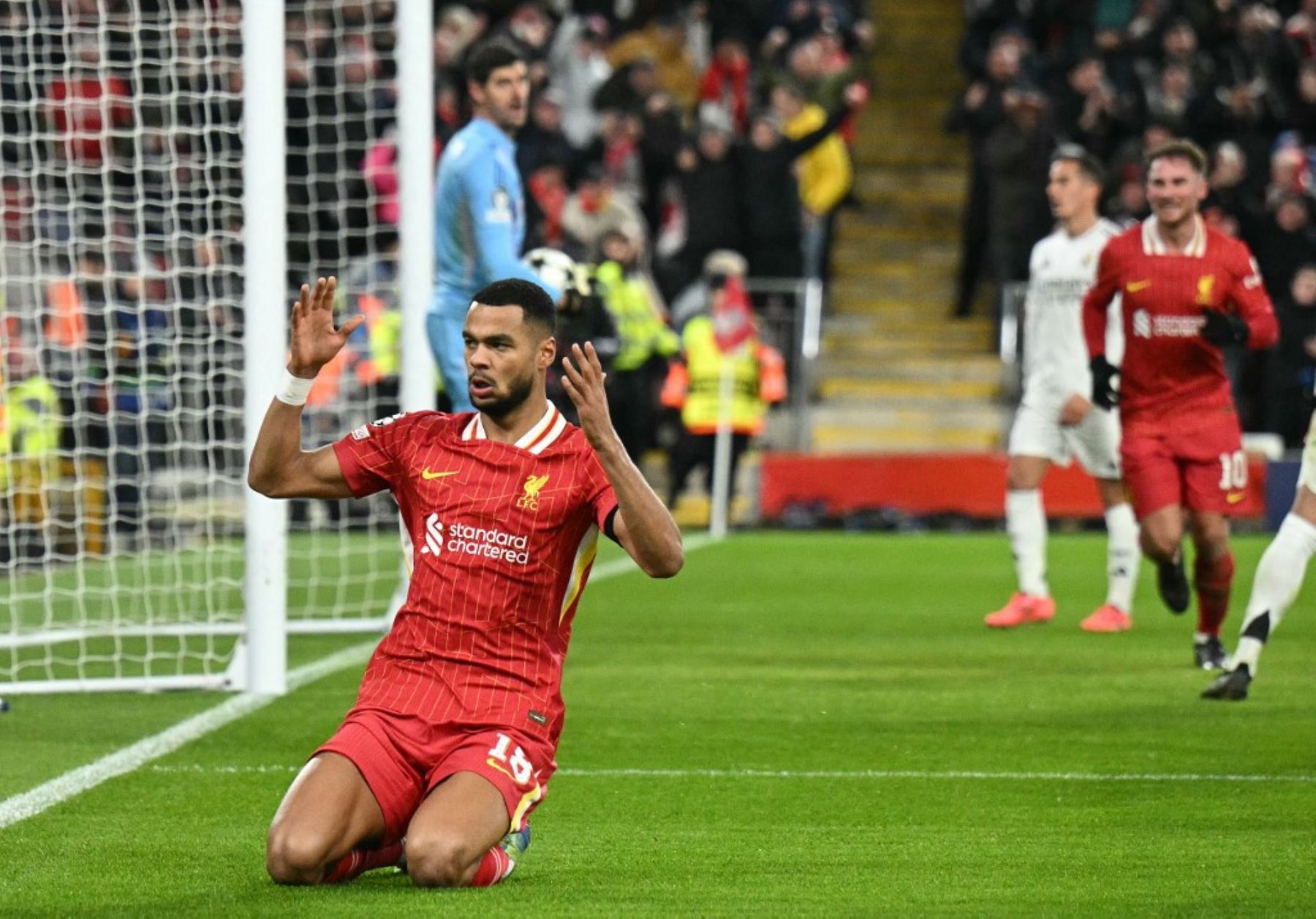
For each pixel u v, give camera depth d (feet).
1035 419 128.26
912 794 73.00
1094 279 123.85
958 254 267.18
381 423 58.90
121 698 96.84
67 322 165.58
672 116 238.89
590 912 53.62
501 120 97.50
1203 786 74.54
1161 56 240.12
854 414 239.71
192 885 56.80
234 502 189.26
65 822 66.80
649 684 102.12
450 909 53.31
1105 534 216.54
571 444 57.57
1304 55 244.01
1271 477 213.25
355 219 197.88
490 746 56.13
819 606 141.90
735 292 211.41
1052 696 98.07
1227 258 102.63
